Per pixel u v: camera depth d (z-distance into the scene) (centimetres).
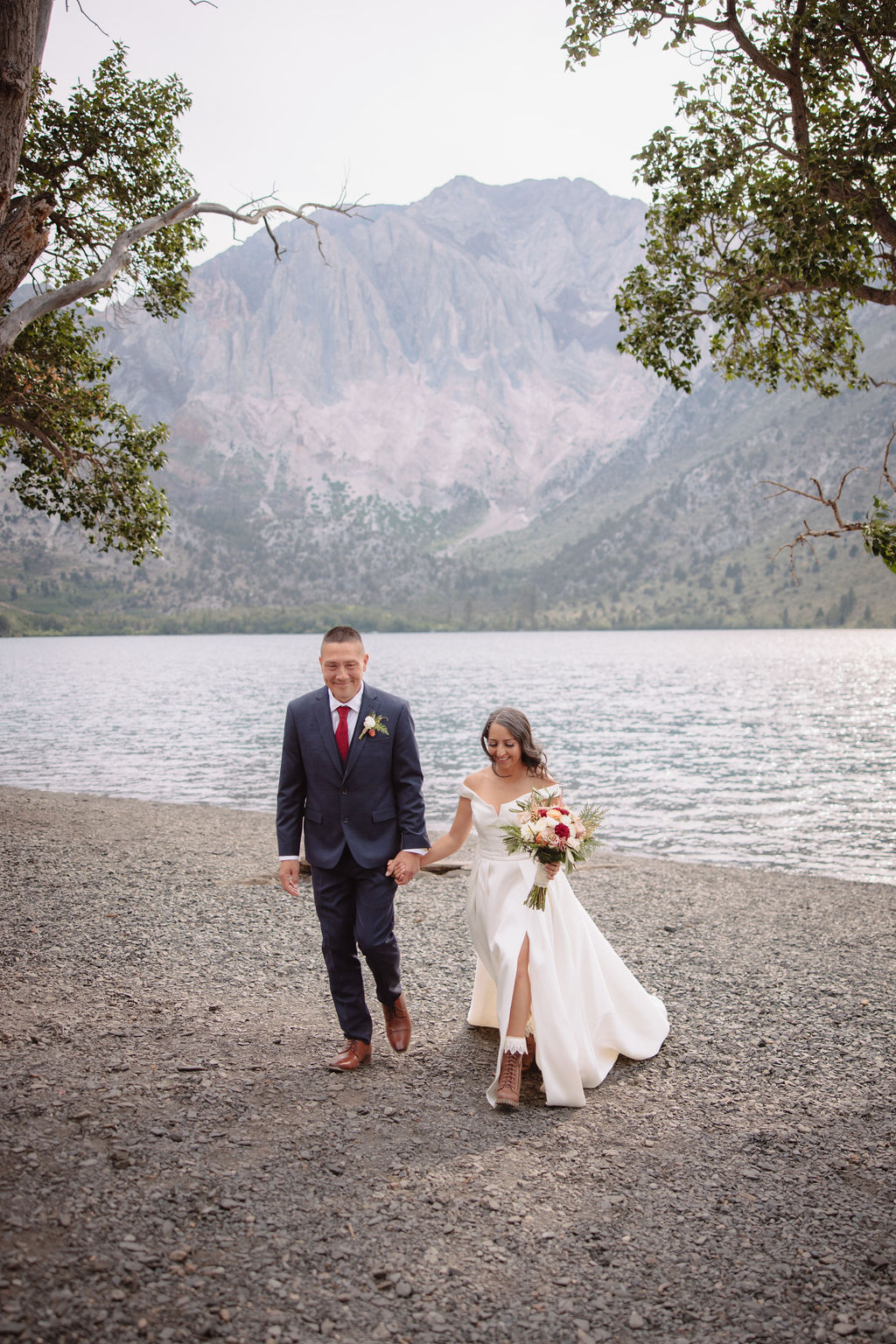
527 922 399
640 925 745
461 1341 232
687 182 962
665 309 998
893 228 841
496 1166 328
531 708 4994
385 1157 330
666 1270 268
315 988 542
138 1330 229
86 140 1283
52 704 5328
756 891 915
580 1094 382
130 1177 304
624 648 16188
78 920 686
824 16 841
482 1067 423
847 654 11831
